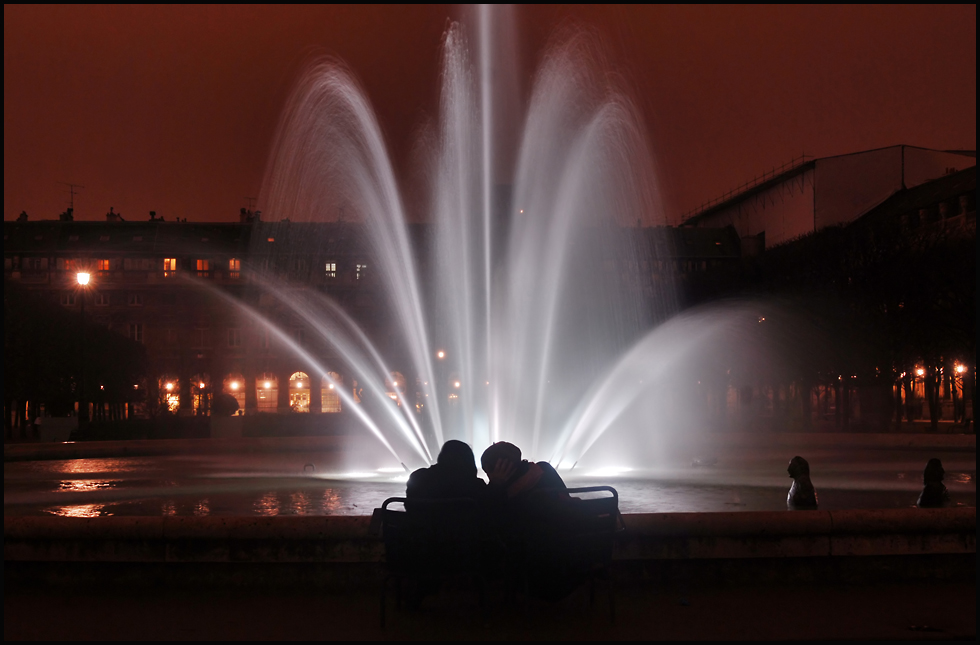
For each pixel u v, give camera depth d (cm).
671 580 794
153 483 1681
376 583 786
